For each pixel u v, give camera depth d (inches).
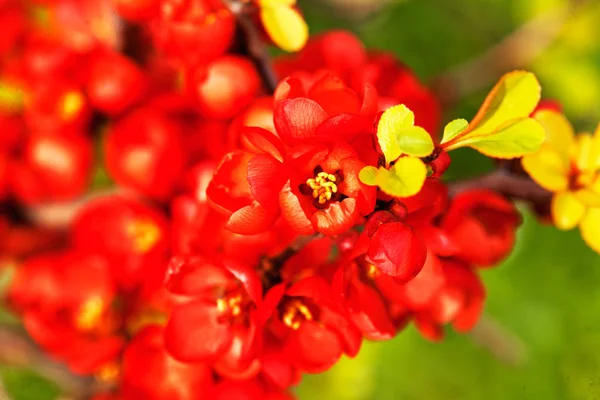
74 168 19.0
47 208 21.0
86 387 20.4
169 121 17.6
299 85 13.1
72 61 17.9
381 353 24.9
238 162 13.1
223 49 15.4
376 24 27.7
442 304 15.0
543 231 25.9
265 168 12.5
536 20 27.2
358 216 12.5
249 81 15.5
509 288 26.0
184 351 14.2
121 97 17.8
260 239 13.9
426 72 27.8
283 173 12.6
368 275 13.8
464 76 27.1
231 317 14.2
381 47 27.4
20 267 19.6
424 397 25.4
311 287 13.3
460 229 15.1
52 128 18.4
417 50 27.8
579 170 14.3
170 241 17.5
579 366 25.7
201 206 14.6
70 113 18.1
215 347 14.2
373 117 12.8
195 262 13.9
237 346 14.2
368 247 12.5
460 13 28.0
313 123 12.6
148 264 17.5
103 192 21.4
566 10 26.5
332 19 27.4
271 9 14.8
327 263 13.9
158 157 17.3
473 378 25.5
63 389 21.1
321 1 27.2
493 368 25.7
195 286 14.2
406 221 13.0
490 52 27.2
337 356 13.9
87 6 19.2
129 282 18.1
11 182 19.7
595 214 14.1
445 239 13.4
